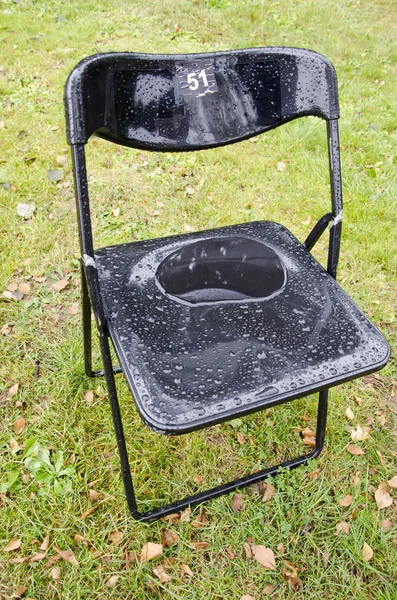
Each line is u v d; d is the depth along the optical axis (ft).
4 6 14.90
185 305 3.83
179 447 5.16
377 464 5.13
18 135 9.68
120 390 5.62
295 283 4.08
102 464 4.98
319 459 5.09
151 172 9.16
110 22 14.71
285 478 4.90
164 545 4.46
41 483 4.78
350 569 4.36
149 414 3.07
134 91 3.68
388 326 6.63
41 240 7.52
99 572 4.25
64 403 5.49
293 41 14.52
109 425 5.29
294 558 4.40
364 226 8.10
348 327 3.71
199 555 4.41
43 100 10.87
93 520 4.58
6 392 5.59
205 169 9.29
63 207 8.26
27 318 6.40
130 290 3.94
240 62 3.92
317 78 3.93
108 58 3.44
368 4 17.72
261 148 9.90
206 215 8.28
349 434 5.37
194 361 3.40
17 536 4.45
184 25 15.01
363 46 14.67
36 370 5.82
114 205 8.38
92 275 3.46
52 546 4.39
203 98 3.92
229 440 5.28
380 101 11.81
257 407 3.18
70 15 14.97
